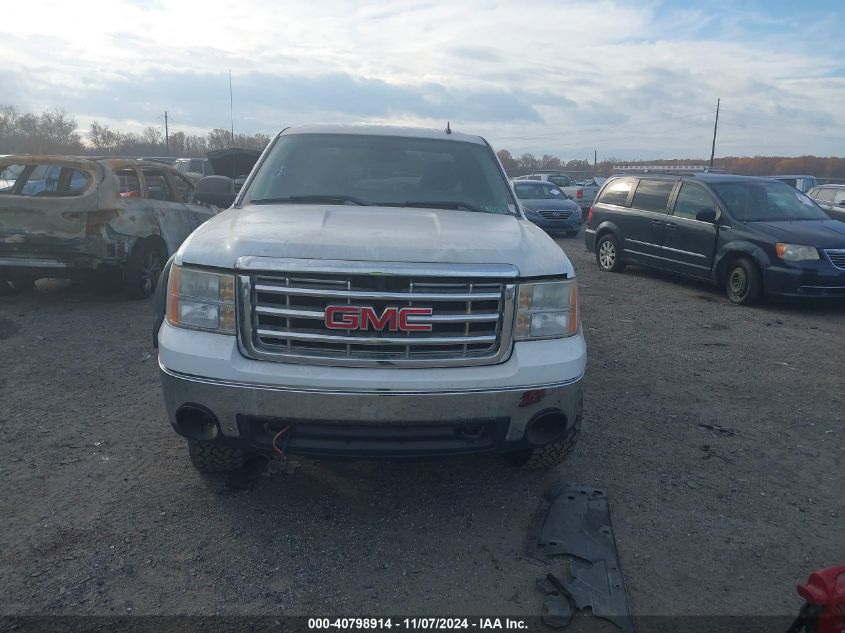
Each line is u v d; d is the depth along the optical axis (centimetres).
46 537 333
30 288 918
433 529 353
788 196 1052
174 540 335
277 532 345
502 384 323
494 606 294
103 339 681
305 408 314
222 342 321
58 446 434
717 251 998
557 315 341
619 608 290
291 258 317
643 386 585
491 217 424
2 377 561
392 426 321
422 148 496
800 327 836
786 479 420
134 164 874
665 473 421
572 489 384
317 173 465
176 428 339
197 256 328
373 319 315
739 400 559
